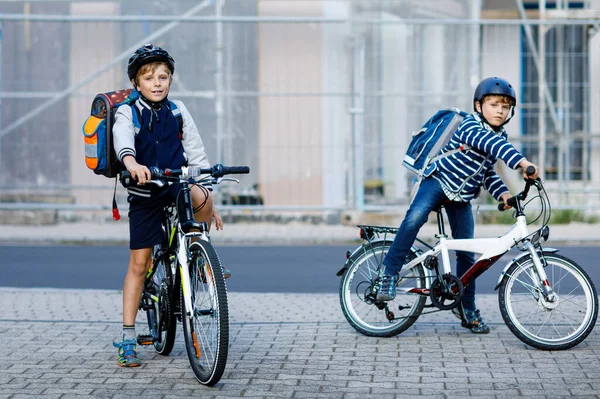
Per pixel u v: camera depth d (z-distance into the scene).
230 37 18.30
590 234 16.38
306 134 17.92
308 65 18.03
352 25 17.92
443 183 7.96
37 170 18.50
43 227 17.92
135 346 7.26
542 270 7.72
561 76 17.62
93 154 6.98
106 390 6.51
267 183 17.94
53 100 18.55
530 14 19.92
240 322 8.93
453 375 6.87
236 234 16.80
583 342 7.95
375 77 17.80
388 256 8.12
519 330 7.71
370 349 7.74
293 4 18.62
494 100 7.85
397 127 17.77
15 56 18.67
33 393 6.44
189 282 6.75
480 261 8.03
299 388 6.52
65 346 7.95
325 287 11.41
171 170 6.61
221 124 18.17
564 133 17.62
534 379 6.73
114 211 7.16
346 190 17.73
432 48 17.75
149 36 18.52
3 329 8.66
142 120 7.02
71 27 18.64
